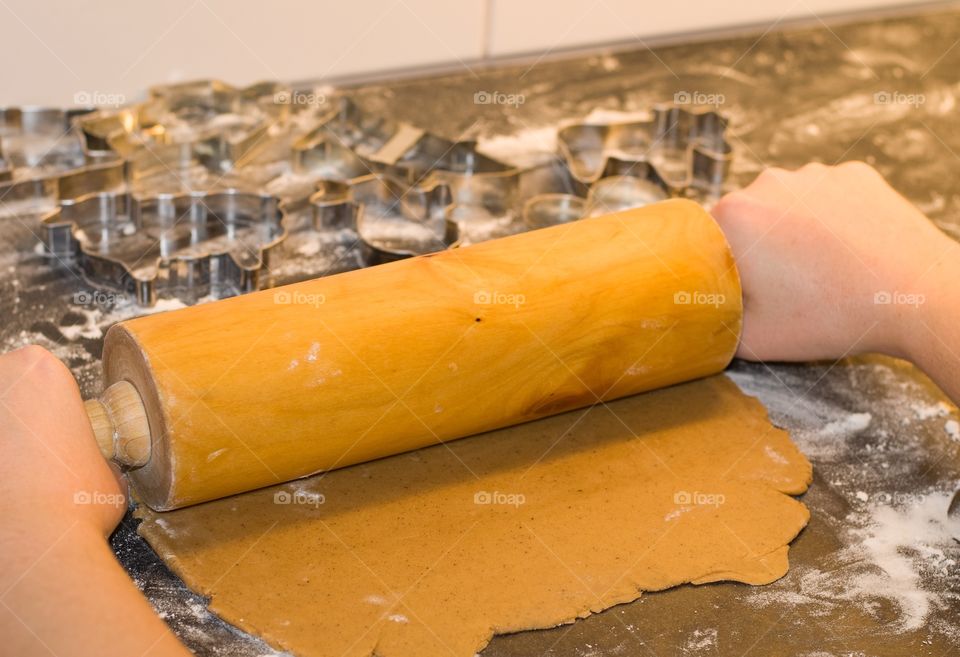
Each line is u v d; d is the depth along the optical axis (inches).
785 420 43.7
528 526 37.1
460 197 53.8
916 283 42.1
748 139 62.3
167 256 48.1
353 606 33.8
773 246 43.8
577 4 67.3
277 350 35.1
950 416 44.5
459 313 37.2
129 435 35.0
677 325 40.3
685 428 42.1
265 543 35.9
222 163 54.0
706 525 37.6
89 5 54.6
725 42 72.9
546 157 58.4
